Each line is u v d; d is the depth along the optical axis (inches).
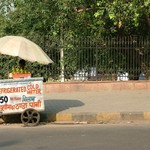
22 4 758.5
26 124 411.2
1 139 343.6
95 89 624.1
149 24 716.7
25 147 311.4
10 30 791.1
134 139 341.4
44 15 708.7
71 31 671.8
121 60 649.0
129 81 632.4
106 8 657.0
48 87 618.2
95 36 694.5
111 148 306.3
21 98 407.5
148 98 551.8
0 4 815.1
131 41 650.2
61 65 637.3
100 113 441.7
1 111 402.9
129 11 646.5
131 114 445.1
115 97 562.3
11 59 613.0
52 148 307.3
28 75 422.9
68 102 519.8
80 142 329.4
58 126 410.9
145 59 655.1
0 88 402.0
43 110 414.3
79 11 701.9
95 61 643.5
